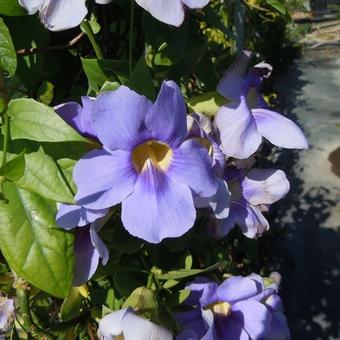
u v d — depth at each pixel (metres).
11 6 0.18
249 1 0.59
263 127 0.21
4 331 0.21
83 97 0.17
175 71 0.22
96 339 0.23
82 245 0.18
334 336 0.64
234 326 0.23
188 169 0.17
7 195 0.16
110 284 0.22
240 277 0.22
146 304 0.19
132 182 0.17
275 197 0.24
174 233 0.16
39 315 0.22
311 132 1.20
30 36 0.21
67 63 0.23
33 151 0.16
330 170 1.01
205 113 0.21
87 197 0.16
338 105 1.36
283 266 0.75
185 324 0.22
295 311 0.68
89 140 0.17
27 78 0.21
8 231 0.16
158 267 0.22
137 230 0.16
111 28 0.24
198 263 0.27
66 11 0.17
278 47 1.62
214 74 0.25
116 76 0.20
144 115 0.16
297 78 1.60
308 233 0.82
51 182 0.16
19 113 0.15
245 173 0.24
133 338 0.17
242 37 0.53
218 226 0.24
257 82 0.22
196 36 0.25
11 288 0.21
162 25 0.22
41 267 0.16
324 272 0.74
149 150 0.17
